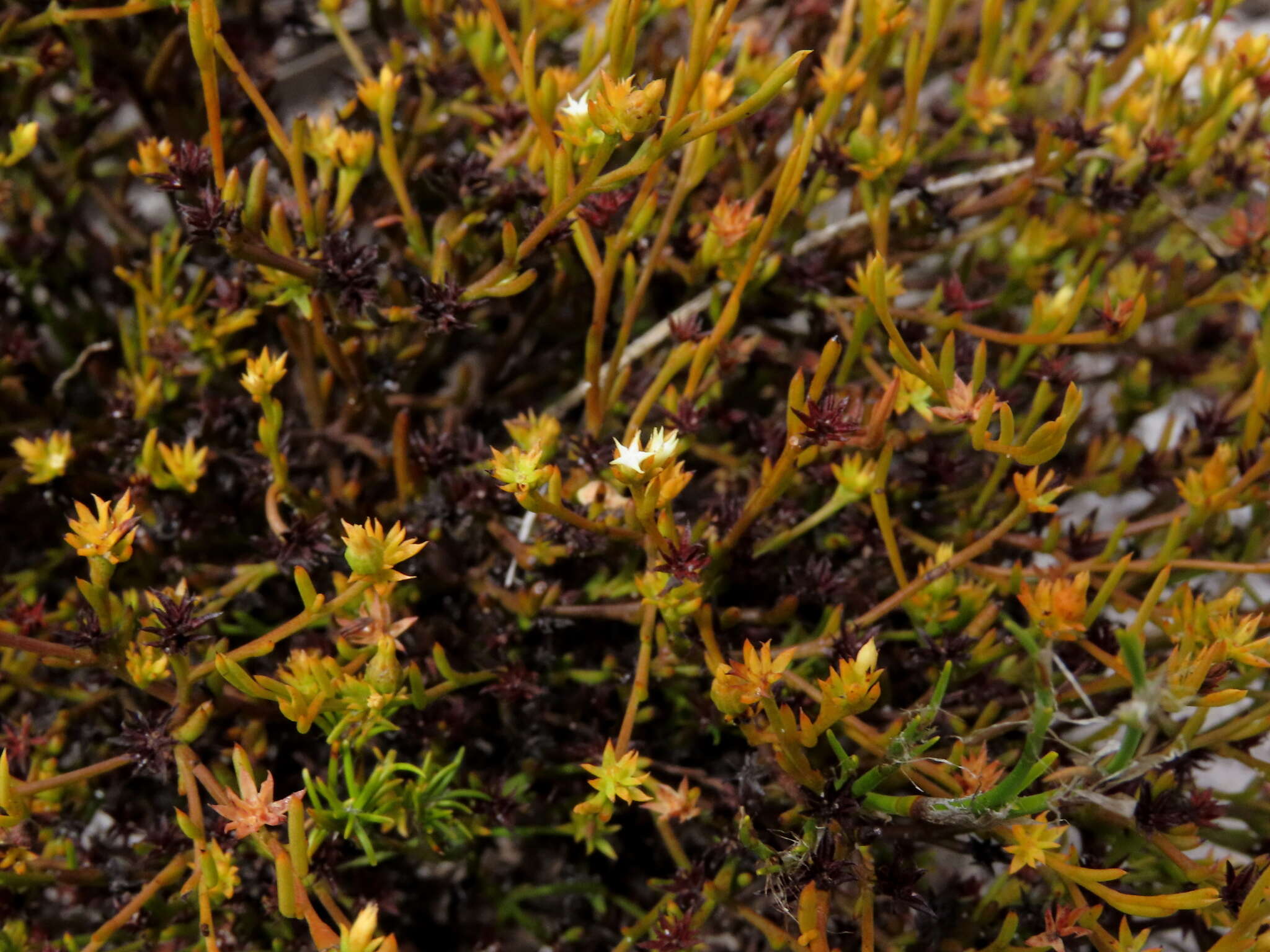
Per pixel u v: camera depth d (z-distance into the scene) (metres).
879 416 0.12
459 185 0.14
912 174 0.15
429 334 0.13
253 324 0.15
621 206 0.14
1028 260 0.16
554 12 0.15
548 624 0.14
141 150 0.13
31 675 0.15
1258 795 0.14
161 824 0.13
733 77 0.13
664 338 0.16
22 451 0.14
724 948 0.16
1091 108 0.16
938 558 0.13
